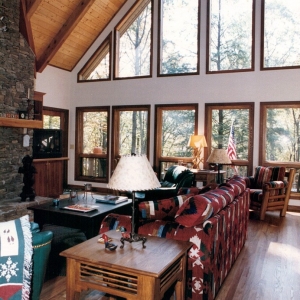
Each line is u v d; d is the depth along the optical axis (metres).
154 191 5.20
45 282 2.96
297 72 6.25
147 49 7.59
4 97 5.21
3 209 4.75
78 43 7.75
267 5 6.53
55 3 6.41
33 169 5.30
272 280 3.03
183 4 7.25
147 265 1.84
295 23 6.33
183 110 7.25
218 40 6.95
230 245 3.09
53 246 3.11
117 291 1.89
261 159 6.54
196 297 2.37
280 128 6.46
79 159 8.39
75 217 3.47
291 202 6.32
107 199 4.15
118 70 7.92
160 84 7.38
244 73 6.64
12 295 1.68
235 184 3.57
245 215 3.96
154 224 2.54
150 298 1.77
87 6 6.69
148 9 7.59
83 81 8.21
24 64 5.61
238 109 6.78
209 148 7.01
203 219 2.38
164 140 7.46
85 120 8.35
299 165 6.30
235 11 6.81
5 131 5.27
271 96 6.45
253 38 6.56
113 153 7.91
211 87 6.91
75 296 2.04
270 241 4.25
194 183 6.36
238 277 3.08
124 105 7.77
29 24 5.89
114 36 7.84
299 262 3.49
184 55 7.23
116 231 2.52
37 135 6.35
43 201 5.35
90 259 1.92
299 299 2.67
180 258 2.16
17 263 1.68
